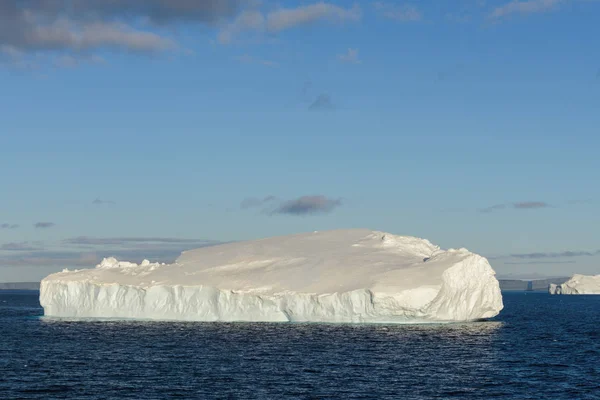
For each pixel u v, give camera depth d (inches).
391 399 1955.0
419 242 4995.1
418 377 2294.5
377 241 4987.7
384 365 2536.9
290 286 4207.7
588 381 2256.4
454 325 4158.5
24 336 3526.1
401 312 3895.2
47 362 2608.3
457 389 2103.8
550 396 2020.2
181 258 5044.3
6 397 1967.3
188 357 2736.2
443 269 4040.4
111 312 4498.0
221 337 3435.0
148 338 3408.0
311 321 4119.1
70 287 4581.7
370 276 4121.6
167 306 4384.8
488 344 3238.2
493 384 2190.0
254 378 2258.9
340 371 2399.1
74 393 2022.6
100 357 2738.7
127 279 4552.2
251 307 4242.1
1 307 7455.7
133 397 1969.7
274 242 5206.7
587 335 3927.2
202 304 4330.7
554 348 3152.1
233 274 4515.3
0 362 2603.3
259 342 3218.5
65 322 4318.4
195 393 2022.6
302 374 2336.4
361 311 3969.0
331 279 4220.0
